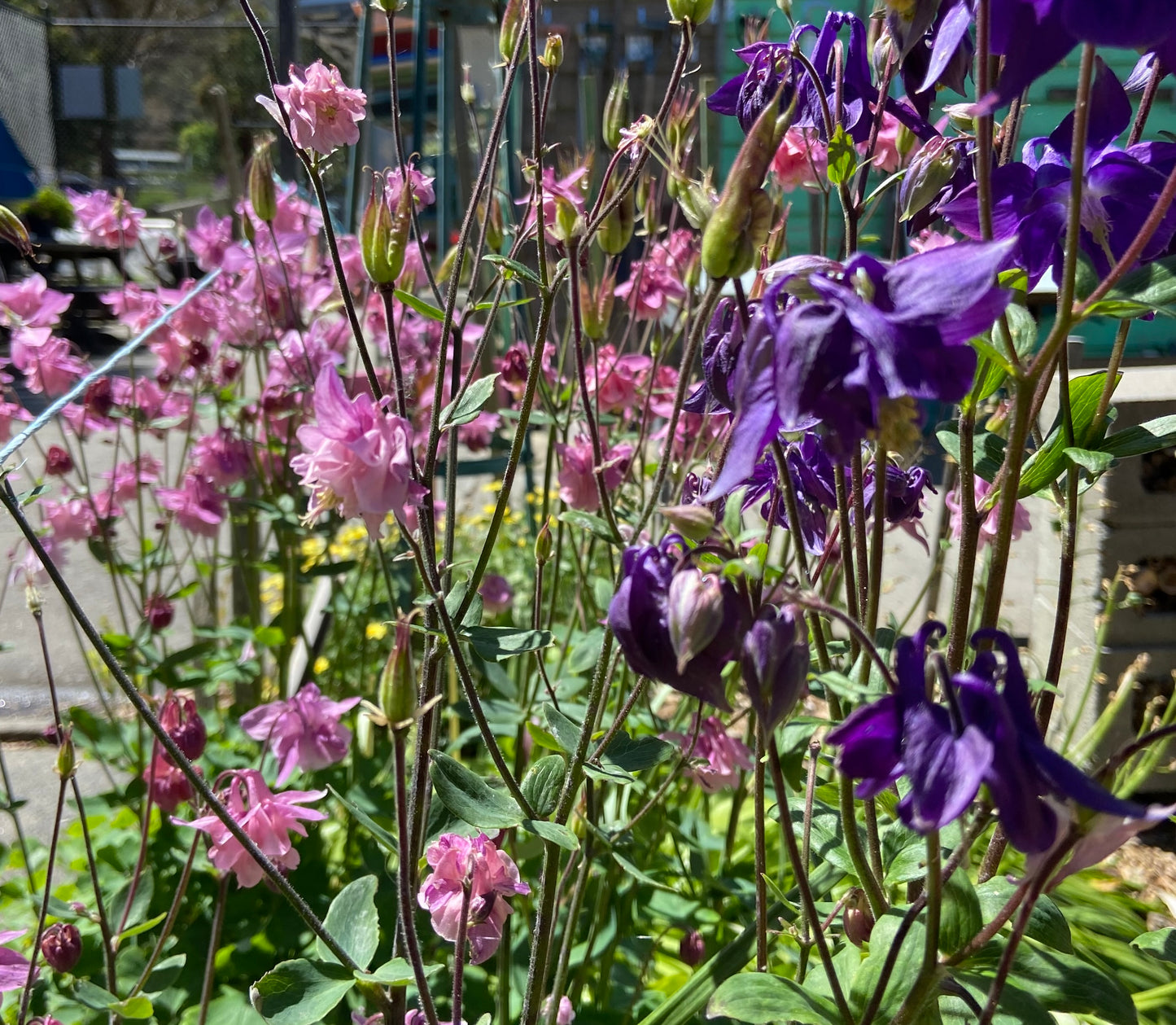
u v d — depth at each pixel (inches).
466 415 15.1
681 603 9.5
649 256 26.0
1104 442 12.9
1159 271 10.6
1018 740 8.6
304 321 31.4
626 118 18.6
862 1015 11.5
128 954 21.0
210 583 32.4
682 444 25.4
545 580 34.1
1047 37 9.0
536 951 14.8
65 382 28.1
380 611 26.9
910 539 42.6
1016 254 11.2
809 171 18.4
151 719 13.3
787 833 10.8
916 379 8.4
